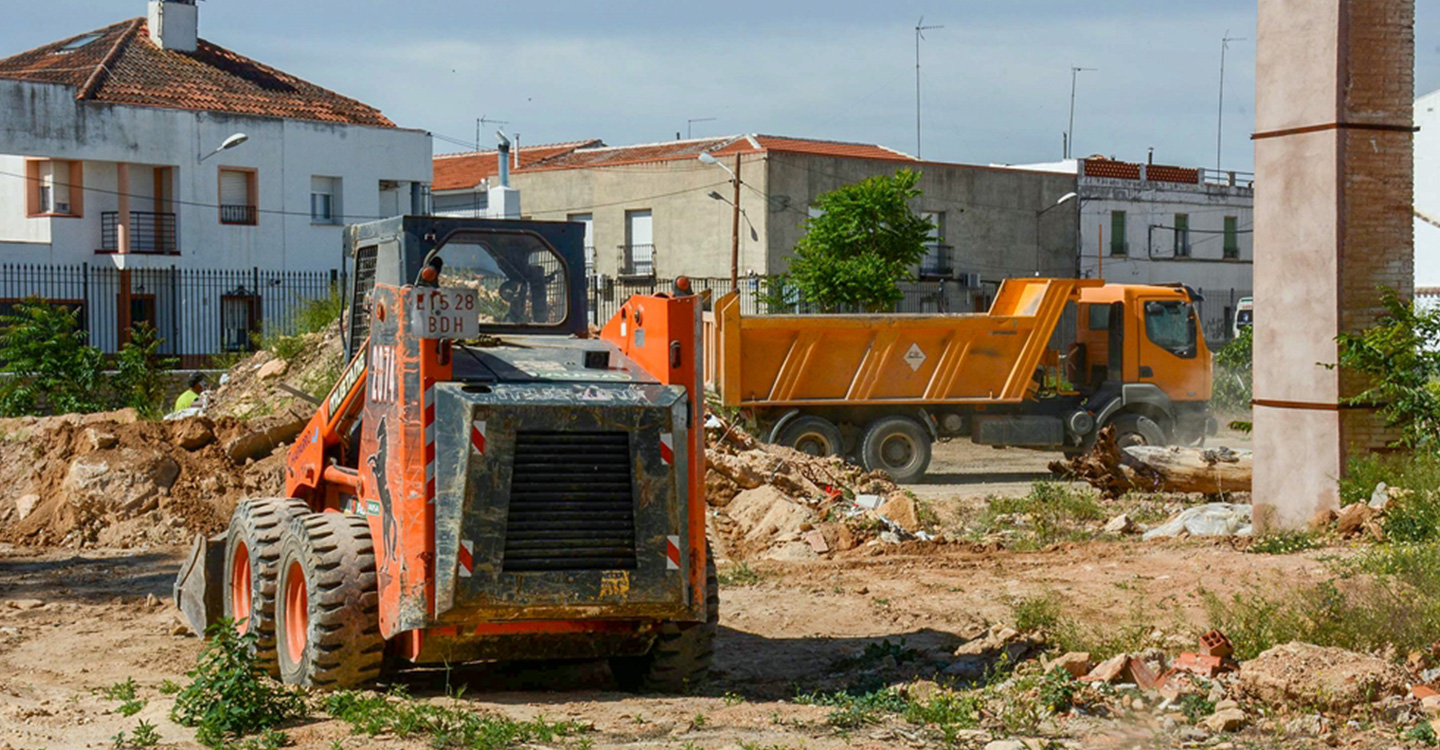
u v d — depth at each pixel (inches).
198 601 383.6
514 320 342.6
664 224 1715.1
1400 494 496.4
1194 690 295.7
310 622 304.7
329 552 304.8
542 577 284.5
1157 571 467.2
